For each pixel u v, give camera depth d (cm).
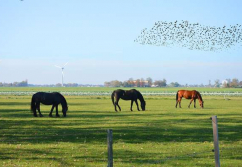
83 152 1692
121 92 4425
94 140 2036
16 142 1953
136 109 4819
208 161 1524
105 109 4772
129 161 1516
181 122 3003
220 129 2561
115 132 2353
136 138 2119
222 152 1720
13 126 2703
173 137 2167
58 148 1786
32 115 3728
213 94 11475
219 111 4375
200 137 2177
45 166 1411
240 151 1748
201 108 4997
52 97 3522
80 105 5731
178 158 1576
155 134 2273
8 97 9094
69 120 3183
